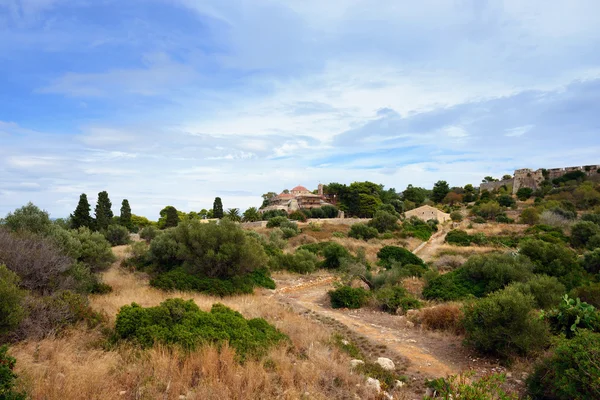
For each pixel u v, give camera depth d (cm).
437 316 1189
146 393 564
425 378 764
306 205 9844
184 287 1630
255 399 577
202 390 571
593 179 9844
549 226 5244
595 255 2270
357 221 7412
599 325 808
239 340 802
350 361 820
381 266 2981
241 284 1778
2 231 1242
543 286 1299
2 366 486
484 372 801
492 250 4069
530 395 659
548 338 848
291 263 2728
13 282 879
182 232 2095
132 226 7275
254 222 6875
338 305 1603
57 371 618
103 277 1886
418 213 8256
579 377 567
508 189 11025
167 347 745
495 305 904
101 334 848
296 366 725
